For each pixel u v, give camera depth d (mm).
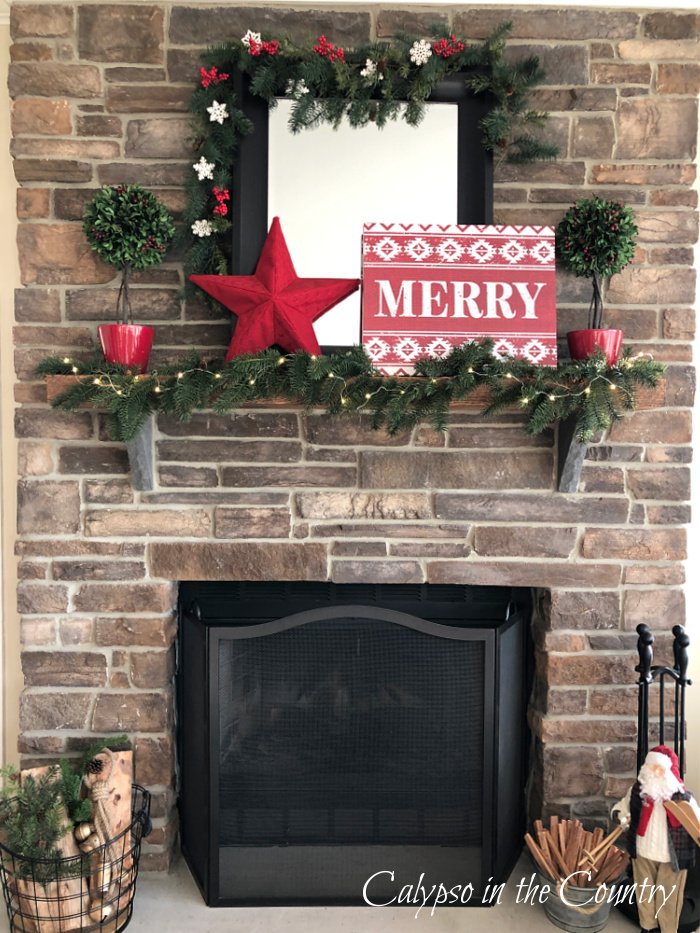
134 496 2002
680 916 1819
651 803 1752
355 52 1952
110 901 1780
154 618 2010
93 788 1833
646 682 1866
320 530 2012
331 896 1946
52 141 1984
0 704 2309
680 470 2020
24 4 1963
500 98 1968
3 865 1787
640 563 2031
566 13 2012
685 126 2023
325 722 1911
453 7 2020
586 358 1848
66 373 1902
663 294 2023
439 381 1812
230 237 1997
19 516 1994
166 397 1781
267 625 1881
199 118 1980
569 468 1955
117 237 1848
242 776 1910
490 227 1945
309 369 1752
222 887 1927
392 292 1928
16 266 2264
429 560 2021
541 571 2023
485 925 1871
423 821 1936
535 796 2129
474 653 1904
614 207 1890
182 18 1989
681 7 2020
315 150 2002
